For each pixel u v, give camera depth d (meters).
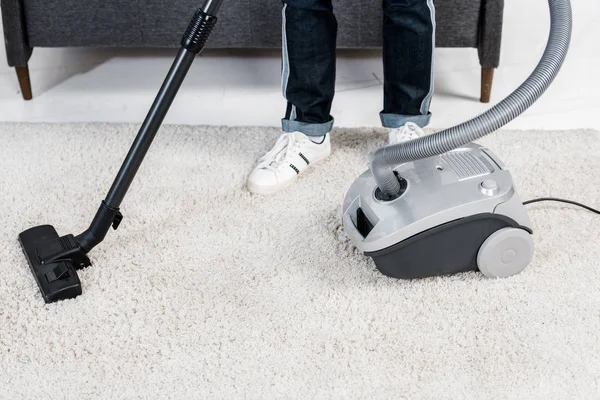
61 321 1.48
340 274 1.60
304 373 1.35
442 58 2.56
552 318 1.46
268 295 1.54
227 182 1.92
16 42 2.26
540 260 1.62
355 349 1.40
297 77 1.85
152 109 1.52
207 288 1.57
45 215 1.80
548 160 1.96
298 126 1.95
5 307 1.52
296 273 1.61
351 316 1.48
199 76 2.48
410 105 1.94
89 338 1.44
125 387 1.34
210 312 1.50
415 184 1.52
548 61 1.30
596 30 2.67
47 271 1.56
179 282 1.58
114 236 1.72
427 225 1.47
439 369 1.35
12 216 1.79
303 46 1.80
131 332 1.45
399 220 1.48
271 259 1.65
